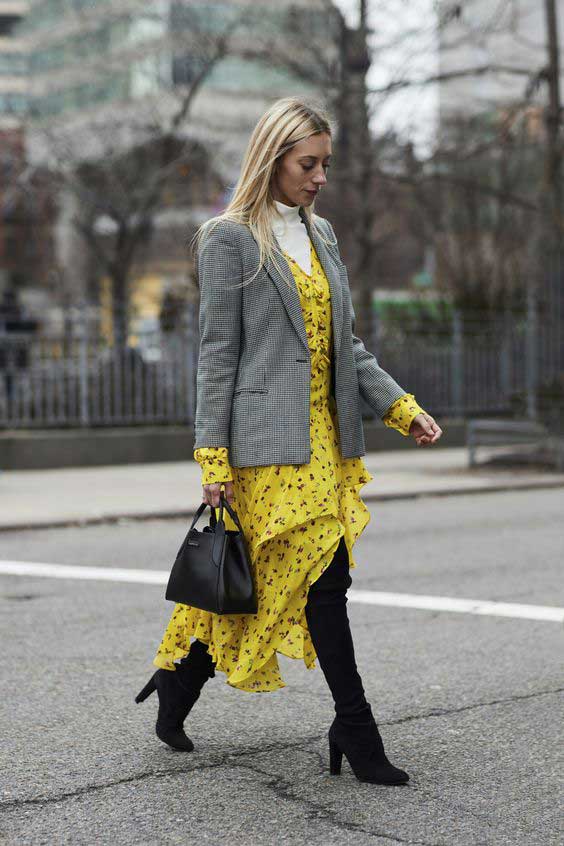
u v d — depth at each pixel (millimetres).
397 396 6242
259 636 5984
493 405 31125
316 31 33406
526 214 39219
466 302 39875
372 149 31078
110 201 34344
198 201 35719
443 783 6055
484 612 10469
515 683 8086
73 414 25484
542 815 5598
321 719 7242
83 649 9219
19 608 10914
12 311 32344
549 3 27031
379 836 5348
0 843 5297
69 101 44594
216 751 6609
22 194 34688
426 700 7676
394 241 46312
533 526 16578
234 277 6004
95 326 25734
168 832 5418
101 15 41906
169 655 6473
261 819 5566
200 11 36875
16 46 60469
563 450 24500
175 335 26422
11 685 8148
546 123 27734
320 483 5973
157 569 13172
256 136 6051
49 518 17172
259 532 5988
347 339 6191
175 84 37250
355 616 10328
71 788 6023
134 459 25953
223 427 6027
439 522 17094
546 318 26422
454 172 39062
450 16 28047
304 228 6164
